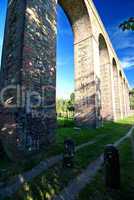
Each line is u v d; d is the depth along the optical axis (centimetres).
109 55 2558
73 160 566
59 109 3725
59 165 564
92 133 1247
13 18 797
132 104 6328
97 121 1562
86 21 1672
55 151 718
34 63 742
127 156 661
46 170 521
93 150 765
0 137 689
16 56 710
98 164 585
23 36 697
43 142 747
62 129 1355
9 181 444
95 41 1772
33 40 750
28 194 384
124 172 491
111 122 2334
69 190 401
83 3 1541
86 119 1583
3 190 400
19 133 634
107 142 950
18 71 681
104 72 2617
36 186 420
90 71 1642
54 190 403
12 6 833
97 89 1662
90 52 1670
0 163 566
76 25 1748
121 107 3456
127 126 1948
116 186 393
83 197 367
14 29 767
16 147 618
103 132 1337
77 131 1290
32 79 722
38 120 734
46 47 838
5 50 807
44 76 802
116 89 3275
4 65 789
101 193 379
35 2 787
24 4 734
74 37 1808
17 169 522
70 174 493
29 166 550
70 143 560
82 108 1631
